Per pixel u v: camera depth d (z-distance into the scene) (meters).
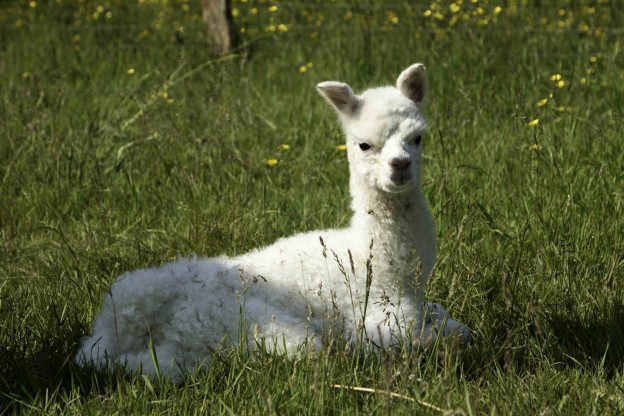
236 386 5.31
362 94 6.30
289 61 13.20
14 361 5.78
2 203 9.05
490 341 5.76
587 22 13.64
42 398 5.47
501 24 12.91
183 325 5.56
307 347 5.36
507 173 8.27
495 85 10.84
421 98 6.36
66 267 7.54
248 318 5.55
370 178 5.95
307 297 5.86
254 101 11.24
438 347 5.54
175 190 9.05
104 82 13.04
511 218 7.70
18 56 14.64
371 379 5.33
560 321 6.05
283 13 15.55
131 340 5.64
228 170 9.41
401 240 6.02
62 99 11.27
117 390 5.34
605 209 7.43
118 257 7.71
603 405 4.92
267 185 8.98
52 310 6.29
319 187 9.02
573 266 6.72
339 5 14.98
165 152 9.96
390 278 6.02
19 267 7.66
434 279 6.31
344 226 7.97
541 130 8.23
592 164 8.17
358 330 5.47
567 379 5.34
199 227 7.87
